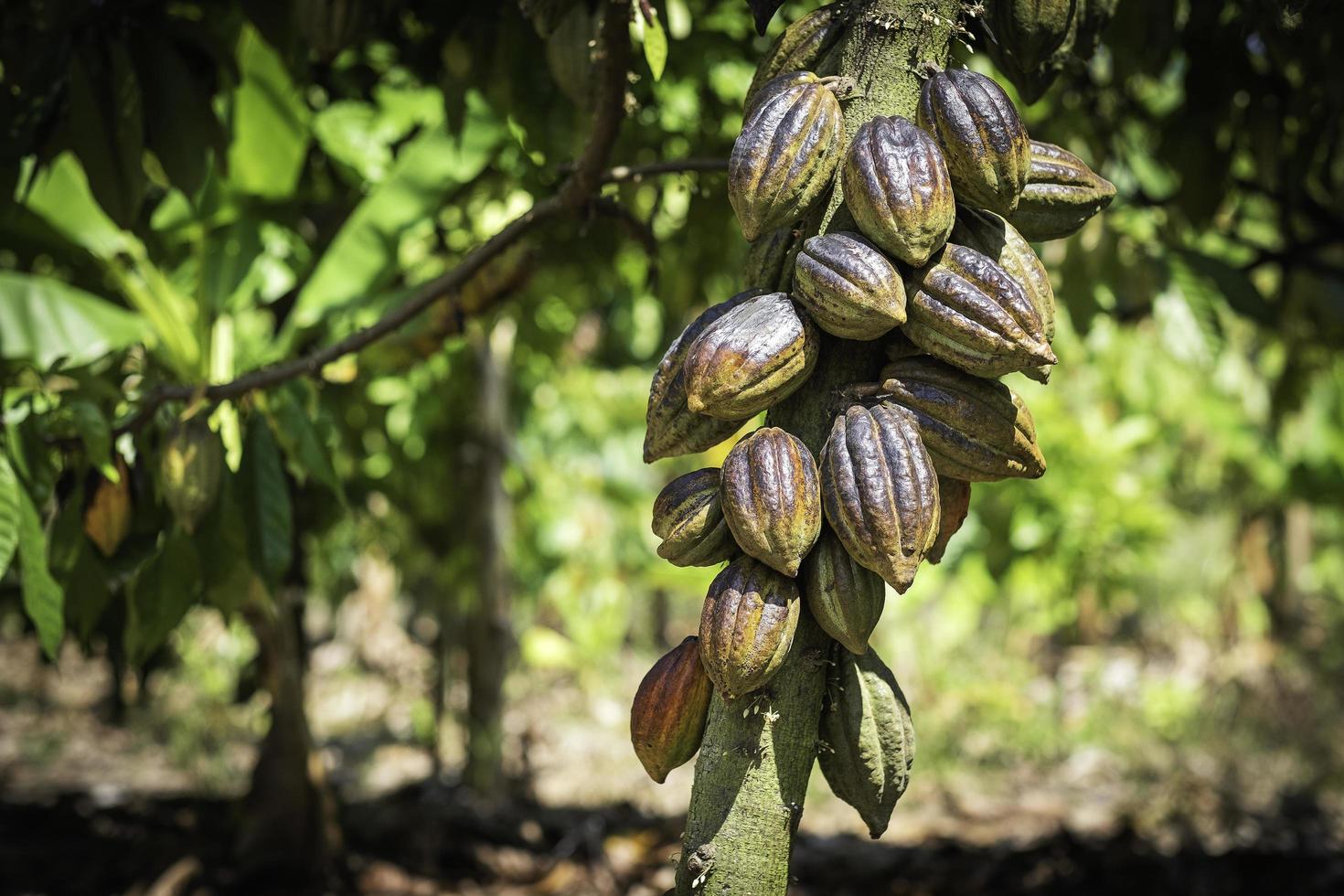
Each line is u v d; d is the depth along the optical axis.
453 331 2.86
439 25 2.78
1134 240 3.41
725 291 4.57
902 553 1.59
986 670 9.39
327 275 3.42
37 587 2.34
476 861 4.38
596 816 4.88
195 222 3.38
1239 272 3.27
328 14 2.37
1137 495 6.38
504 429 5.70
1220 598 9.56
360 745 8.11
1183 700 8.41
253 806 4.19
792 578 1.63
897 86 1.73
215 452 2.41
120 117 2.54
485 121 3.47
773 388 1.63
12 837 4.68
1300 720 7.97
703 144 3.52
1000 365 1.62
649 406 1.73
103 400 2.57
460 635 7.38
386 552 6.85
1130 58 2.92
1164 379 6.60
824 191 1.70
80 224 3.36
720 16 3.58
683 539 1.67
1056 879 4.16
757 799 1.63
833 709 1.68
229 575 2.54
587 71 2.42
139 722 8.20
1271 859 4.25
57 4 2.45
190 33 2.61
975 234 1.71
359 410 4.60
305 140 3.41
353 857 4.46
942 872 4.21
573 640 9.88
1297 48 2.66
